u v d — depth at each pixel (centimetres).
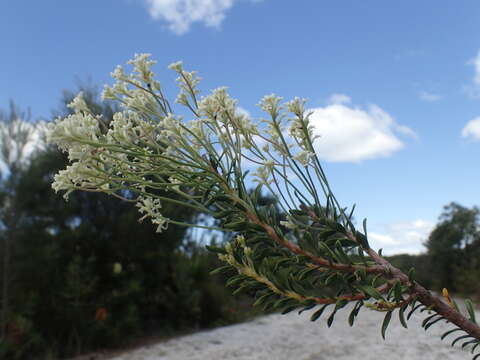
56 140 88
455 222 1833
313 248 94
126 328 784
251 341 750
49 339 746
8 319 711
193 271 993
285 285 88
